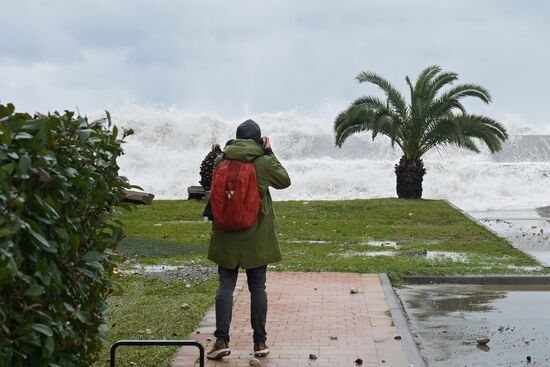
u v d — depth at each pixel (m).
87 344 4.68
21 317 3.70
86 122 4.60
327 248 15.16
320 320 8.66
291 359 7.08
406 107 28.02
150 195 20.62
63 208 4.29
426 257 13.80
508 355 7.61
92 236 4.64
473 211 26.38
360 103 28.41
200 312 8.98
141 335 7.89
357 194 34.81
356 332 8.11
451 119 27.41
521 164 36.47
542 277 11.55
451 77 27.80
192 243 15.72
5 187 3.56
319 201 26.31
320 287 10.69
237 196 6.89
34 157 3.90
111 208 4.82
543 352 7.72
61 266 4.18
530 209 27.16
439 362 7.38
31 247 3.88
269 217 7.12
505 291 11.05
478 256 13.93
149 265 12.72
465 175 35.12
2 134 3.57
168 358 7.02
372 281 11.15
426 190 33.66
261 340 7.16
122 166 38.16
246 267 7.02
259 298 7.13
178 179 37.31
